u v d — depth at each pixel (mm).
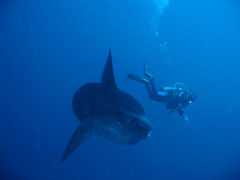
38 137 23594
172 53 41812
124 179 18234
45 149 21844
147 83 8195
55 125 25344
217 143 26875
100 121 1916
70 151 2619
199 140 26859
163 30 41312
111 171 18875
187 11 40875
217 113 33250
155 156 21984
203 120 31547
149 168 20047
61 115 28406
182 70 41938
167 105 8094
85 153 20250
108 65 2127
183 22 42031
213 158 23891
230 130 29953
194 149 24859
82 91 2135
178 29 41938
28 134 23938
